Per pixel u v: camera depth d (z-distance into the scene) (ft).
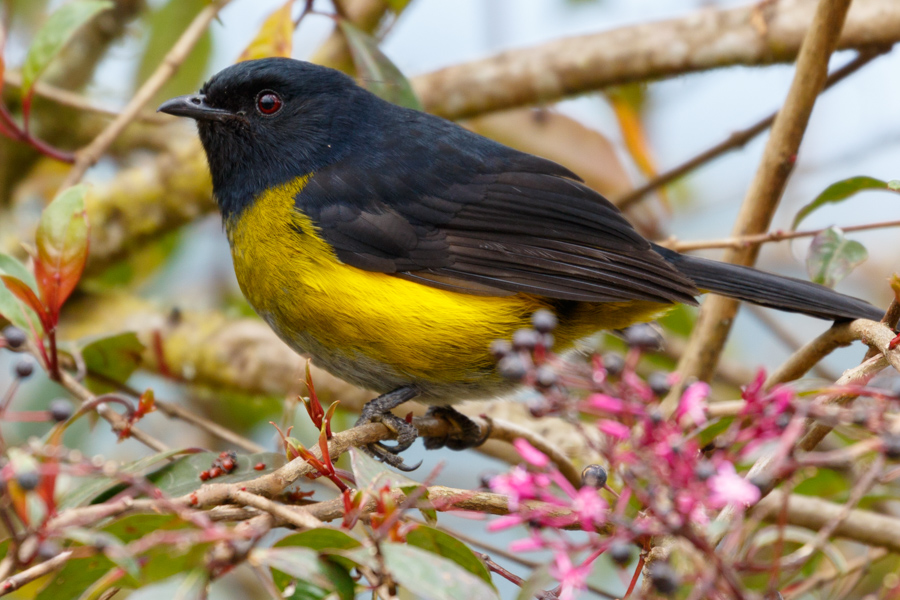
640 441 15.90
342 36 39.29
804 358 24.99
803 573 28.45
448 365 28.78
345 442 22.71
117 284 42.70
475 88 39.50
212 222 46.11
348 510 17.99
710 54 37.63
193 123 40.40
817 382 20.54
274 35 32.32
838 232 28.09
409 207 29.96
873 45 35.01
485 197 30.19
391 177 30.30
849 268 27.68
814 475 29.55
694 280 28.58
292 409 26.02
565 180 30.68
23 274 25.77
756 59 37.32
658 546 18.63
